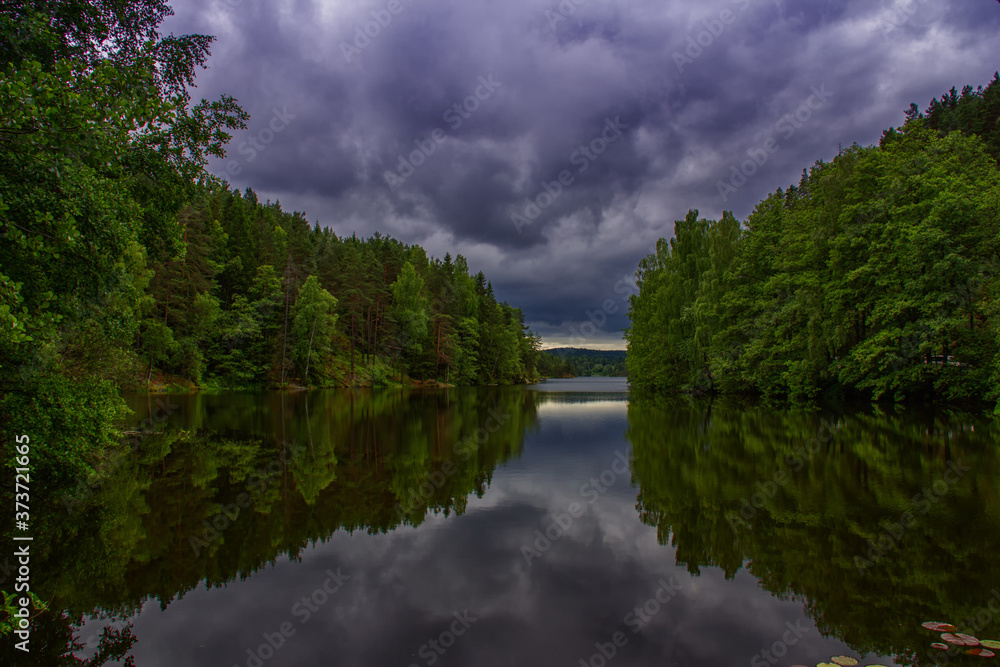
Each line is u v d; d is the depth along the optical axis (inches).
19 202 269.4
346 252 2541.8
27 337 240.4
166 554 331.9
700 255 1723.7
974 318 973.8
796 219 1283.2
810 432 786.2
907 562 302.7
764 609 252.7
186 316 1781.5
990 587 269.0
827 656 209.2
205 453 669.3
